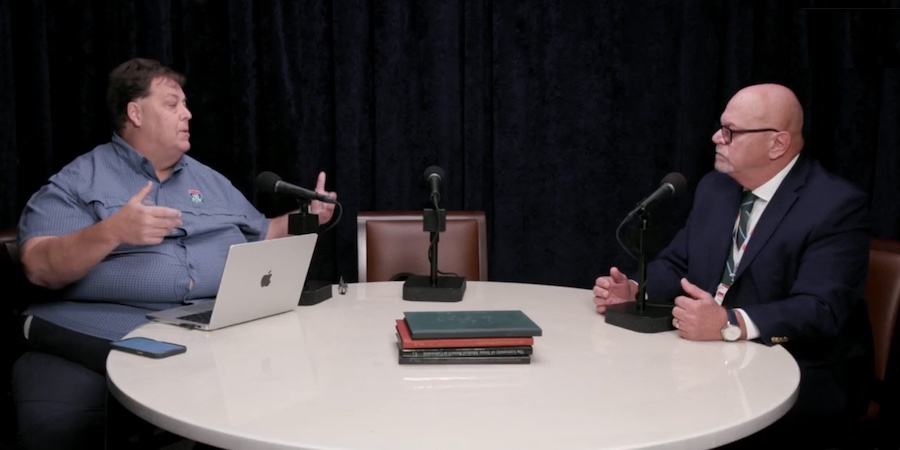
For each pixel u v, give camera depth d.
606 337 1.73
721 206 2.25
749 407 1.28
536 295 2.19
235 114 3.17
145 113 2.32
